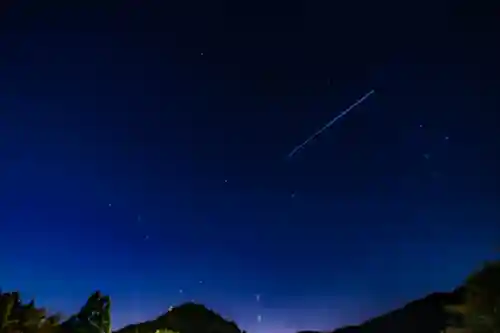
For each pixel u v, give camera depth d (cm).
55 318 807
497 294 615
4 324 704
